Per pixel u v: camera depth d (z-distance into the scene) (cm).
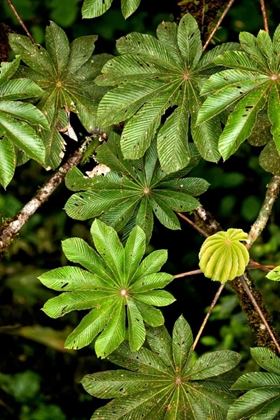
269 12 513
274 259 510
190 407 379
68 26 508
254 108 369
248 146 523
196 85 383
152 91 381
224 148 367
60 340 533
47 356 539
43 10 506
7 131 368
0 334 536
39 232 529
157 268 372
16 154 387
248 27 511
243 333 512
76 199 388
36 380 531
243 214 516
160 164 381
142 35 384
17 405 526
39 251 531
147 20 514
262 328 409
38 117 369
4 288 532
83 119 394
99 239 371
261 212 404
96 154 401
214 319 528
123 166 391
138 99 380
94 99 394
